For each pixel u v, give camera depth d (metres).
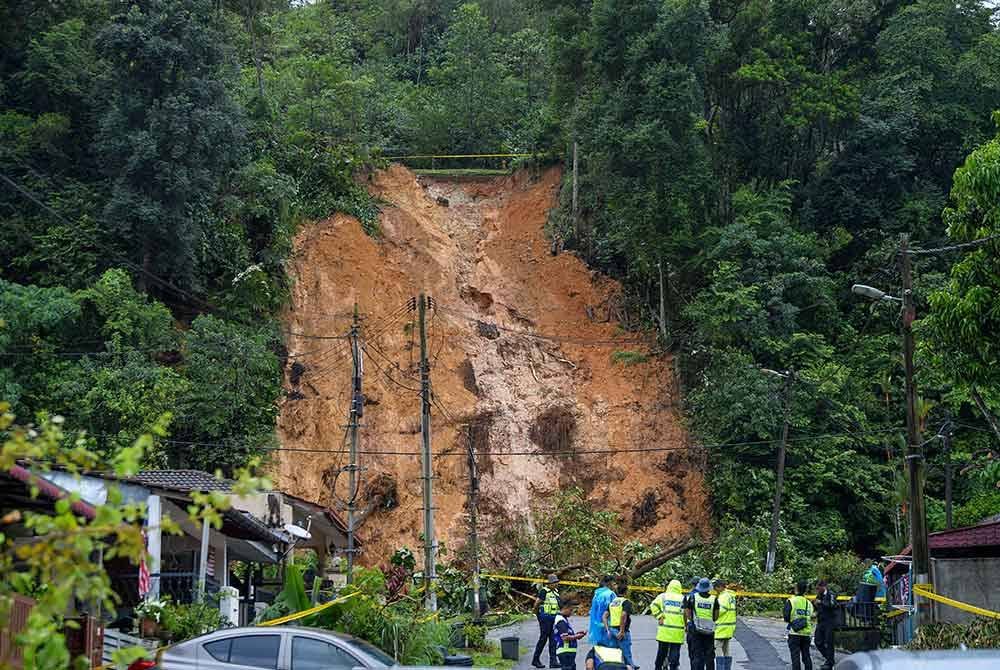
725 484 50.75
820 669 23.11
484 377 53.22
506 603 41.41
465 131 70.25
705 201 58.03
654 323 57.38
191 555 25.94
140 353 42.78
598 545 47.16
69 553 7.71
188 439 42.41
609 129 55.94
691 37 56.34
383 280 54.59
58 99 52.00
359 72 77.38
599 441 52.88
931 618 24.84
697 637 20.23
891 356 54.22
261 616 23.03
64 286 45.91
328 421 48.62
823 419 52.22
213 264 50.19
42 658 7.86
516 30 86.62
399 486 47.84
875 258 58.69
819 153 63.91
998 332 24.70
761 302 54.72
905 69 63.94
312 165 56.81
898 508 49.88
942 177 65.06
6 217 48.31
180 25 48.00
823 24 66.31
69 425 40.25
